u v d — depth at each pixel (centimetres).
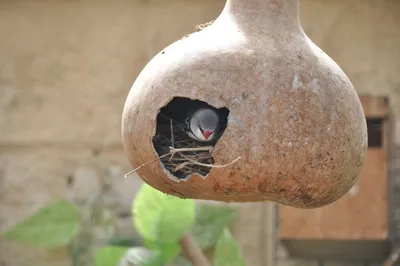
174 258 820
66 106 917
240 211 879
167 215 710
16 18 924
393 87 883
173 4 909
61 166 912
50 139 915
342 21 891
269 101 429
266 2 467
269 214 877
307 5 894
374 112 875
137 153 453
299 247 878
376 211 856
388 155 860
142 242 884
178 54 448
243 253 877
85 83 916
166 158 459
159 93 439
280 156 428
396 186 866
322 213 860
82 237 899
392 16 889
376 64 885
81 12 920
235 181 432
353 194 859
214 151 429
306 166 433
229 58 438
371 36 888
